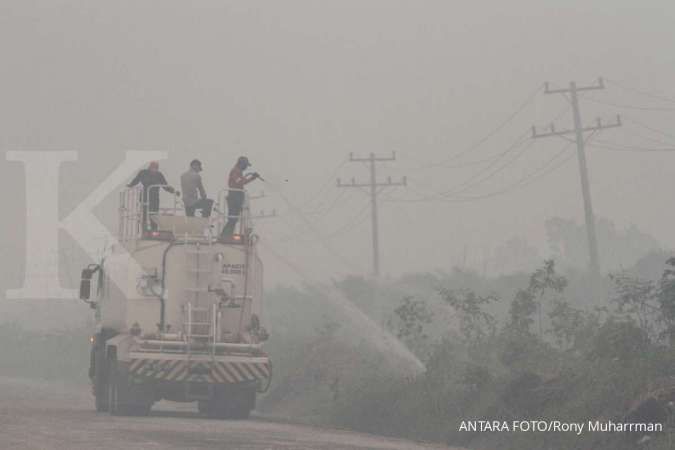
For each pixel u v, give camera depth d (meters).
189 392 80.25
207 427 67.56
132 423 68.94
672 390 52.91
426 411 73.12
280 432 65.62
